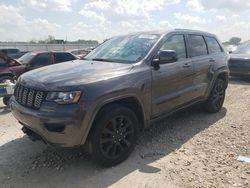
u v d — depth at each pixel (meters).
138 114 4.43
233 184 3.51
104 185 3.56
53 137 3.56
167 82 4.73
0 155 4.41
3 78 9.38
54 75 3.91
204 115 6.39
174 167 3.96
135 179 3.67
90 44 57.44
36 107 3.68
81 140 3.63
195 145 4.70
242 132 5.27
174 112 5.14
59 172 3.89
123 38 5.30
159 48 4.71
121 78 3.98
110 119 3.85
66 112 3.47
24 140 4.99
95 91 3.64
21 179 3.73
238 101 7.75
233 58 11.32
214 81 6.23
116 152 4.06
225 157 4.23
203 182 3.56
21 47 49.38
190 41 5.61
